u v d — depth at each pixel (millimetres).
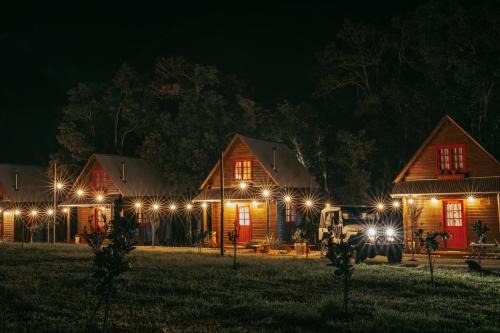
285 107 48719
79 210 46281
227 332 11688
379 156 48406
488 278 18703
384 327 12055
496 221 29406
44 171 52656
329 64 54625
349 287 16844
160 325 12258
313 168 48812
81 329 11930
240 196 36906
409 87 48469
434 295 15812
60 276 18656
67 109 52250
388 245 23906
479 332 11781
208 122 45375
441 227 30938
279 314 13109
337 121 54312
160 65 51125
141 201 43906
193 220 45594
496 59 41000
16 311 13664
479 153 29984
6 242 42562
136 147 54906
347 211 26172
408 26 48969
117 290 16062
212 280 17922
